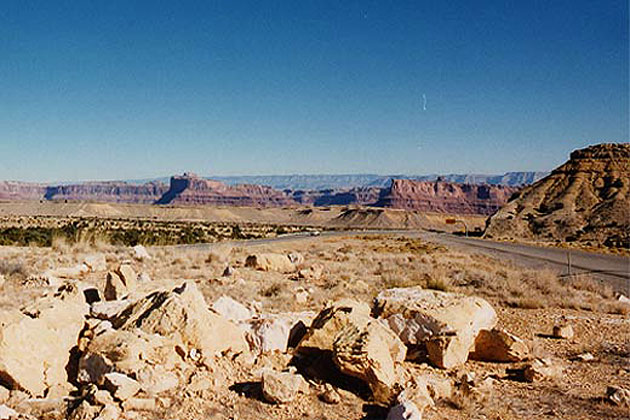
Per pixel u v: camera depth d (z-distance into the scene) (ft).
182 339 23.86
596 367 28.60
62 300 26.27
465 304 30.42
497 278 64.54
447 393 23.00
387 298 31.86
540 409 21.72
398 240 205.87
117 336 22.21
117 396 19.58
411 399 20.70
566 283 65.51
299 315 31.50
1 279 44.19
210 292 44.24
